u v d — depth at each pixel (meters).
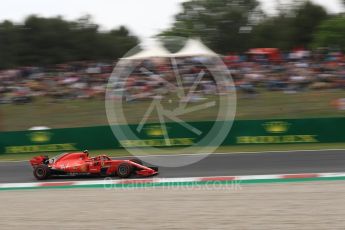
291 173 15.33
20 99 34.41
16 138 24.83
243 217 9.68
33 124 30.48
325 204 10.55
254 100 30.88
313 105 29.59
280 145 23.20
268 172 15.67
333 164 16.83
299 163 17.38
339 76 32.72
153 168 15.64
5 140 24.83
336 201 10.80
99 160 15.41
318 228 8.68
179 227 9.09
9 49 68.62
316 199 11.11
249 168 16.66
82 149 24.61
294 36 69.56
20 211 11.12
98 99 33.59
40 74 37.78
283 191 12.27
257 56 35.75
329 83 32.31
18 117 31.83
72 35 76.06
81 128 24.72
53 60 71.19
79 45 76.06
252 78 33.12
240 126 23.83
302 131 23.42
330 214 9.64
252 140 23.69
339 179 13.99
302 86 32.28
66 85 35.50
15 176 17.16
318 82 32.47
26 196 13.17
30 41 71.06
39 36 71.44
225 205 10.87
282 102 30.38
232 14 75.94
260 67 34.34
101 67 36.72
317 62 34.38
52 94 34.88
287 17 73.75
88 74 36.38
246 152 21.30
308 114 28.28
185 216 9.95
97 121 29.92
